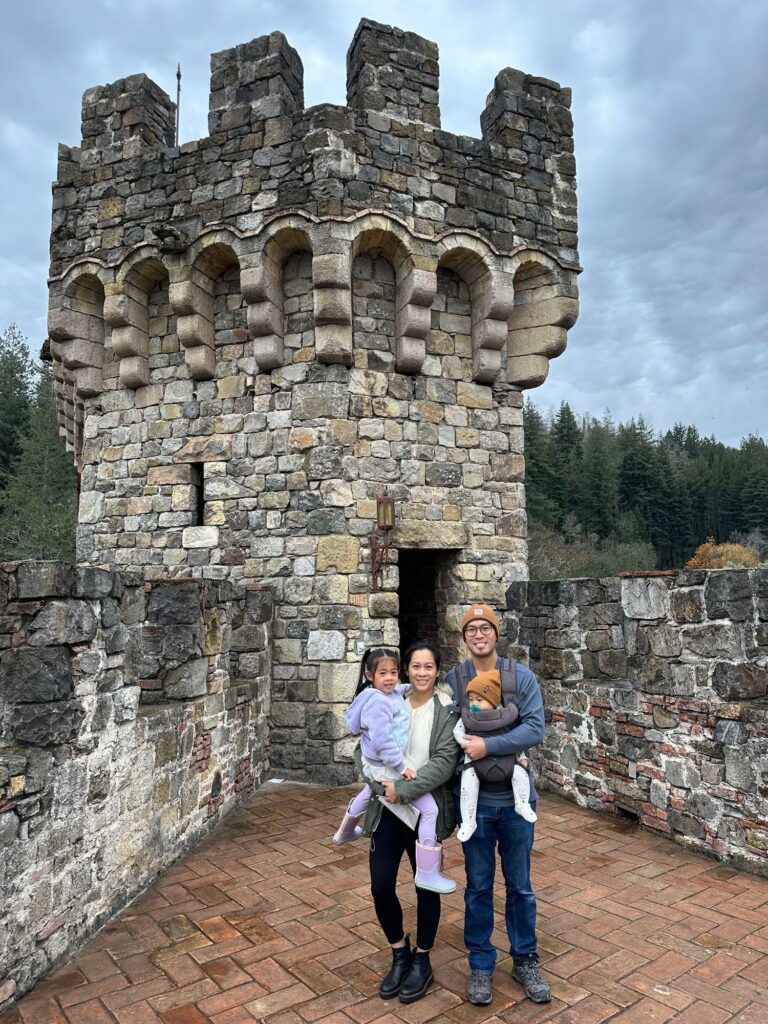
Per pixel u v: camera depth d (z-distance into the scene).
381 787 3.01
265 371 7.76
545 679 6.56
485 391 8.30
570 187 8.51
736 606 4.69
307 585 7.24
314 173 7.18
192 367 7.92
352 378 7.55
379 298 7.79
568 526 48.50
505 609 8.03
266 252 7.34
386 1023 2.85
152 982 3.17
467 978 3.19
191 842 4.98
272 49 7.60
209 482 7.85
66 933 3.39
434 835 3.04
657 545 59.81
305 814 5.78
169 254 7.70
